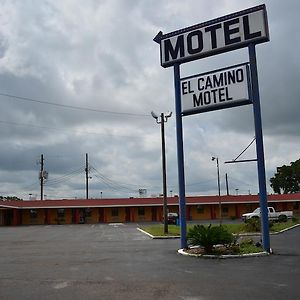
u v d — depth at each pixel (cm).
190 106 1881
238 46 1809
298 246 2002
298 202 6381
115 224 5397
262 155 1712
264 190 1688
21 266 1445
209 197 6253
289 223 4175
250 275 1172
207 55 1884
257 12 1778
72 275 1229
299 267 1309
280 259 1499
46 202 6081
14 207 5925
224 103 1802
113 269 1333
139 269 1322
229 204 6412
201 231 1656
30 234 3528
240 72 1780
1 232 3928
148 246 2131
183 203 1858
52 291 1005
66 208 6191
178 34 1955
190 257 1605
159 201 6206
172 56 1956
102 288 1028
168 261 1500
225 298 900
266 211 1680
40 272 1298
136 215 6316
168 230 3328
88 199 6178
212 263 1426
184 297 915
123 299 907
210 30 1878
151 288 1016
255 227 3042
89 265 1439
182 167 1878
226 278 1132
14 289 1034
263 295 921
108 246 2184
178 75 1938
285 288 991
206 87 1852
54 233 3612
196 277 1156
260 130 1723
